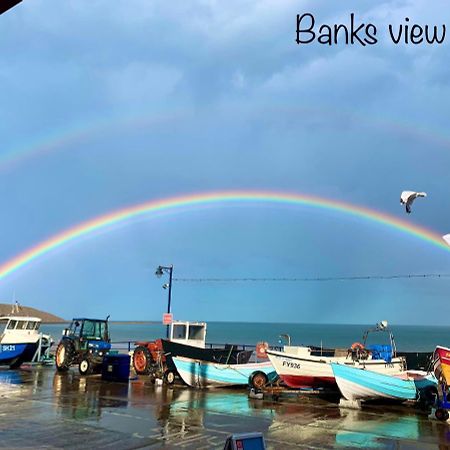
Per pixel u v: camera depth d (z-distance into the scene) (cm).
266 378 1609
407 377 1512
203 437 927
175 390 1580
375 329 1966
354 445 901
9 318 2284
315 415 1209
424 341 10350
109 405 1263
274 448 863
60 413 1137
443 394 1190
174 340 1981
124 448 834
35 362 2355
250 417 1148
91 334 2061
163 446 855
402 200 1188
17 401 1297
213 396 1477
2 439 873
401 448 888
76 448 826
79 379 1819
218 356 1789
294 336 11838
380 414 1252
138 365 1947
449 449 888
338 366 1388
